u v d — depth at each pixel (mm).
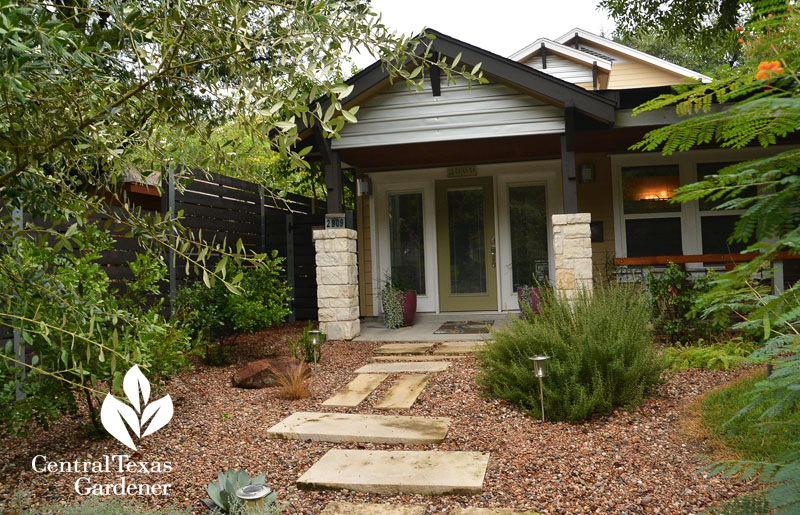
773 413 1613
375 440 4484
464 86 8266
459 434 4590
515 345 5332
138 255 5211
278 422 5008
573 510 3326
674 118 7535
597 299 5914
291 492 3723
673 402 4977
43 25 1613
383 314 10672
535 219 10719
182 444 4551
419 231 11102
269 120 2080
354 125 8562
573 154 7891
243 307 7000
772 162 1083
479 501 3496
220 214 9023
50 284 2594
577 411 4625
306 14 2062
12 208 2369
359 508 3455
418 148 9133
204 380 6520
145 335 3666
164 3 1975
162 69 2029
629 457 3982
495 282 10828
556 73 13375
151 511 3330
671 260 8602
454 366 6621
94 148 2240
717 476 3590
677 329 6926
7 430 4160
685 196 1194
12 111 1925
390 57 2414
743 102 1175
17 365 4422
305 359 7258
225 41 2084
